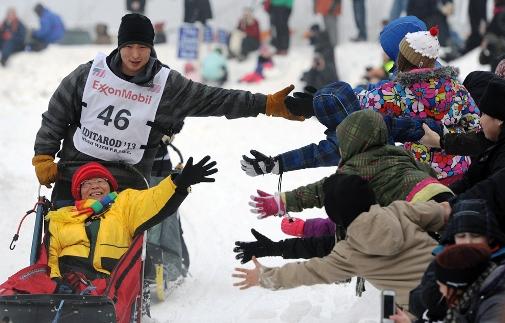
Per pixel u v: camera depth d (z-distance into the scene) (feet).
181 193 43.50
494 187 34.47
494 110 37.27
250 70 152.15
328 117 43.78
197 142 103.96
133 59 46.88
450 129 45.16
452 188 39.47
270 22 155.33
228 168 92.27
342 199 35.65
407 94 44.73
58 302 39.55
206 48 157.38
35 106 131.64
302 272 35.96
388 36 49.75
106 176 46.24
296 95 49.44
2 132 110.52
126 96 47.73
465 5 157.69
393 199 38.78
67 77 48.16
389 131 43.55
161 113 48.19
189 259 62.85
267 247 39.78
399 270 35.29
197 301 54.75
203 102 48.65
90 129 47.98
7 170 89.15
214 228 72.02
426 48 45.14
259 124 112.68
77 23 171.22
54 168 47.73
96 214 45.09
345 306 51.13
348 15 163.32
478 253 29.68
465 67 130.00
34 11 162.50
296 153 43.88
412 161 40.32
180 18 170.71
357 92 50.47
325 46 136.87
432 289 32.27
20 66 154.61
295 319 48.67
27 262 61.77
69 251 44.24
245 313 51.78
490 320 29.30
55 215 45.29
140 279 43.60
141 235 43.45
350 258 35.65
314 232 42.32
